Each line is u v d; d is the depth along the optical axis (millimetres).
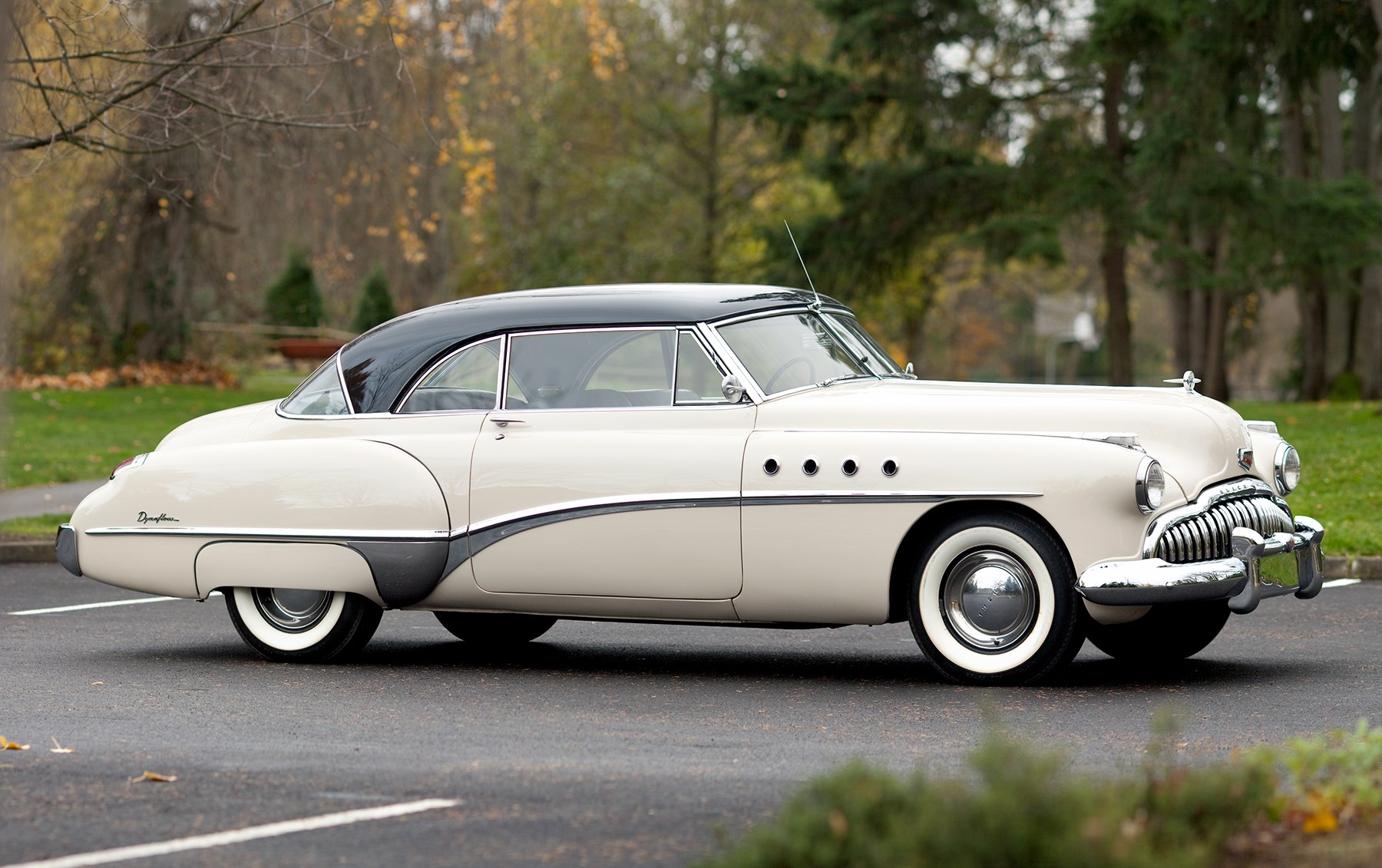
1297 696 14273
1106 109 58844
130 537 16984
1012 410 14695
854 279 62469
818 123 60969
